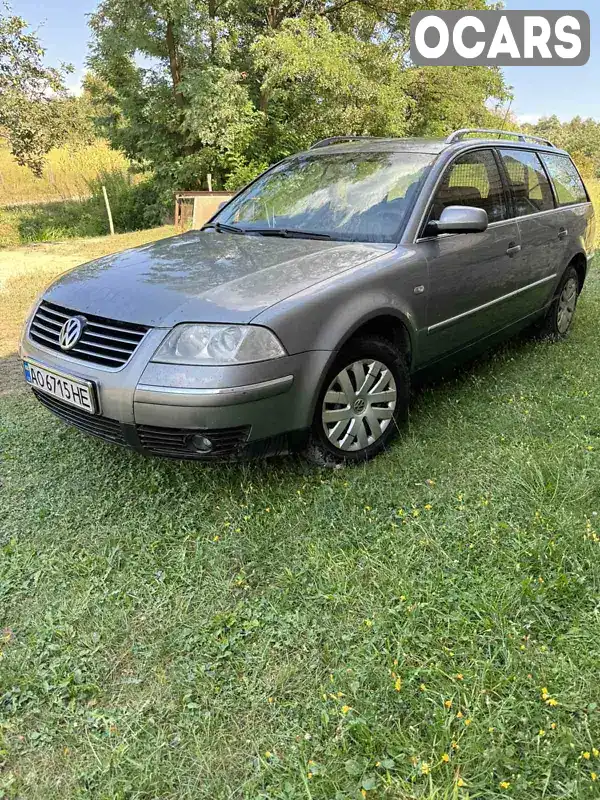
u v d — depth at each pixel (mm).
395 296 3234
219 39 17641
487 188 4141
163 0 15922
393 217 3568
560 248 4961
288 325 2762
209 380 2607
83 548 2746
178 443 2723
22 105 17406
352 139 4770
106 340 2826
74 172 25172
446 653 2068
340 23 20391
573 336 5461
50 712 1961
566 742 1749
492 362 4719
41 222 19641
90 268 3434
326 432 3096
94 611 2363
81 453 3570
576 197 5469
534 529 2625
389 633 2162
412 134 22281
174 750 1837
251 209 4141
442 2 19875
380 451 3404
